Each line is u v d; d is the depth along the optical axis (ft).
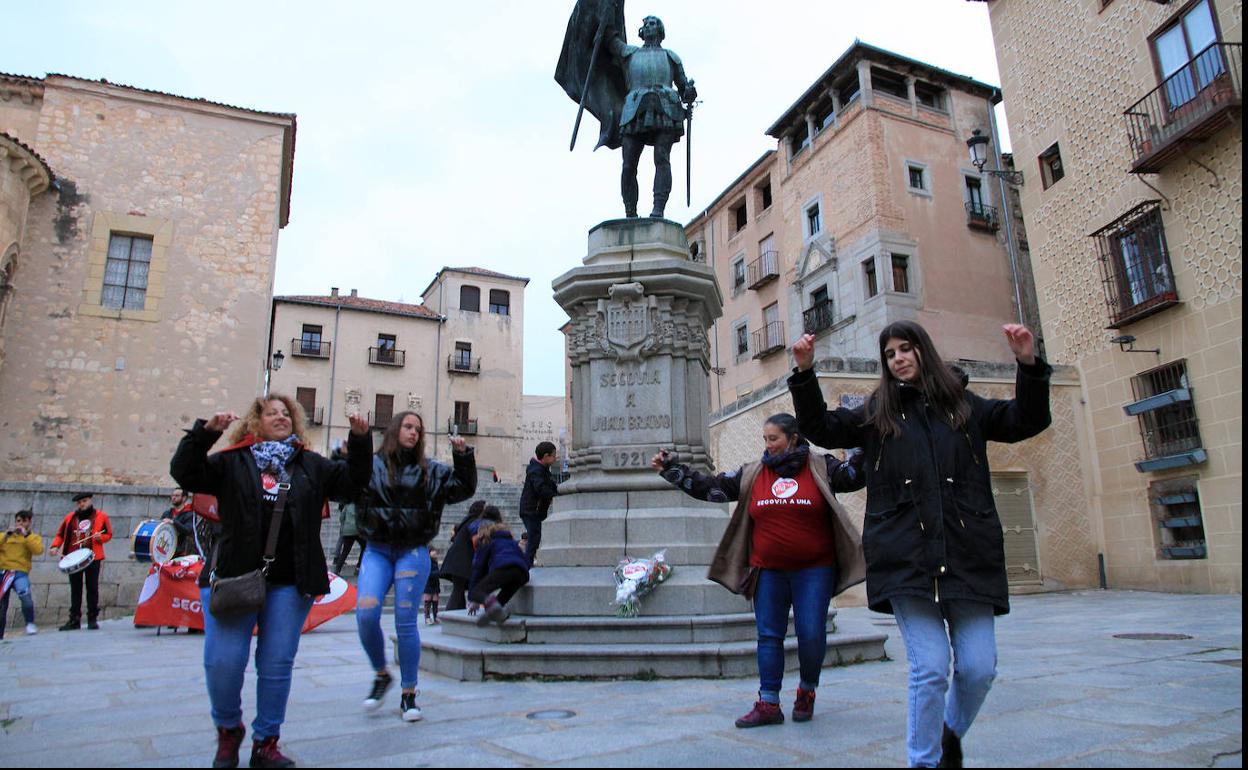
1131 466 49.85
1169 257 47.19
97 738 11.89
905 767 9.43
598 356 21.85
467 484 13.85
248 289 62.18
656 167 24.62
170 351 59.11
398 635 13.00
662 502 20.36
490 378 141.38
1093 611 34.81
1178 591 46.11
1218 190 44.21
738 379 99.81
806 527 12.39
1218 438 44.24
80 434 55.83
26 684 17.53
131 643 27.32
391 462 13.66
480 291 145.07
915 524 9.10
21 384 54.95
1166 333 47.57
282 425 10.98
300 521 10.56
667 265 21.81
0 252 53.06
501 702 13.94
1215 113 41.93
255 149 64.85
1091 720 11.93
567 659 16.28
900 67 81.71
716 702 13.64
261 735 9.99
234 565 10.04
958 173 81.35
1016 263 74.38
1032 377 8.82
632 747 10.52
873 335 75.20
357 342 134.00
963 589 8.69
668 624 17.02
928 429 9.39
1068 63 55.57
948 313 75.97
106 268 59.11
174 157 62.23
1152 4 48.91
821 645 12.21
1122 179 50.93
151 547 31.01
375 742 11.19
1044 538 50.67
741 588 12.99
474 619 18.74
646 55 25.25
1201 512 45.11
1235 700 13.37
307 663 20.70
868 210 77.00
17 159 53.98
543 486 24.07
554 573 19.25
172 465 9.90
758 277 96.32
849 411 10.29
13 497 45.16
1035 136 58.23
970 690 8.85
